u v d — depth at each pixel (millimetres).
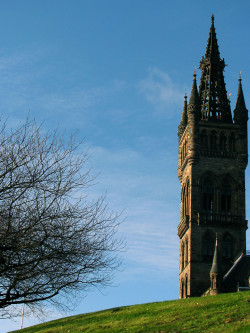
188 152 136750
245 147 137750
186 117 152250
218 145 137250
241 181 135500
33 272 38125
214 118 144125
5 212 38531
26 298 39656
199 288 126125
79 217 39906
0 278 38812
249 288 109688
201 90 147625
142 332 48938
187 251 131500
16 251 37156
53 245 38469
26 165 40156
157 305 59875
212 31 152875
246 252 121875
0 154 40344
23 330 60688
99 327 53000
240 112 140125
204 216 130750
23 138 41125
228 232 130500
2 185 39656
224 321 48875
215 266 114562
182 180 143500
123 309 60875
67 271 38938
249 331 44844
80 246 39125
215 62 148625
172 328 48969
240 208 133375
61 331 54562
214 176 135125
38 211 38625
